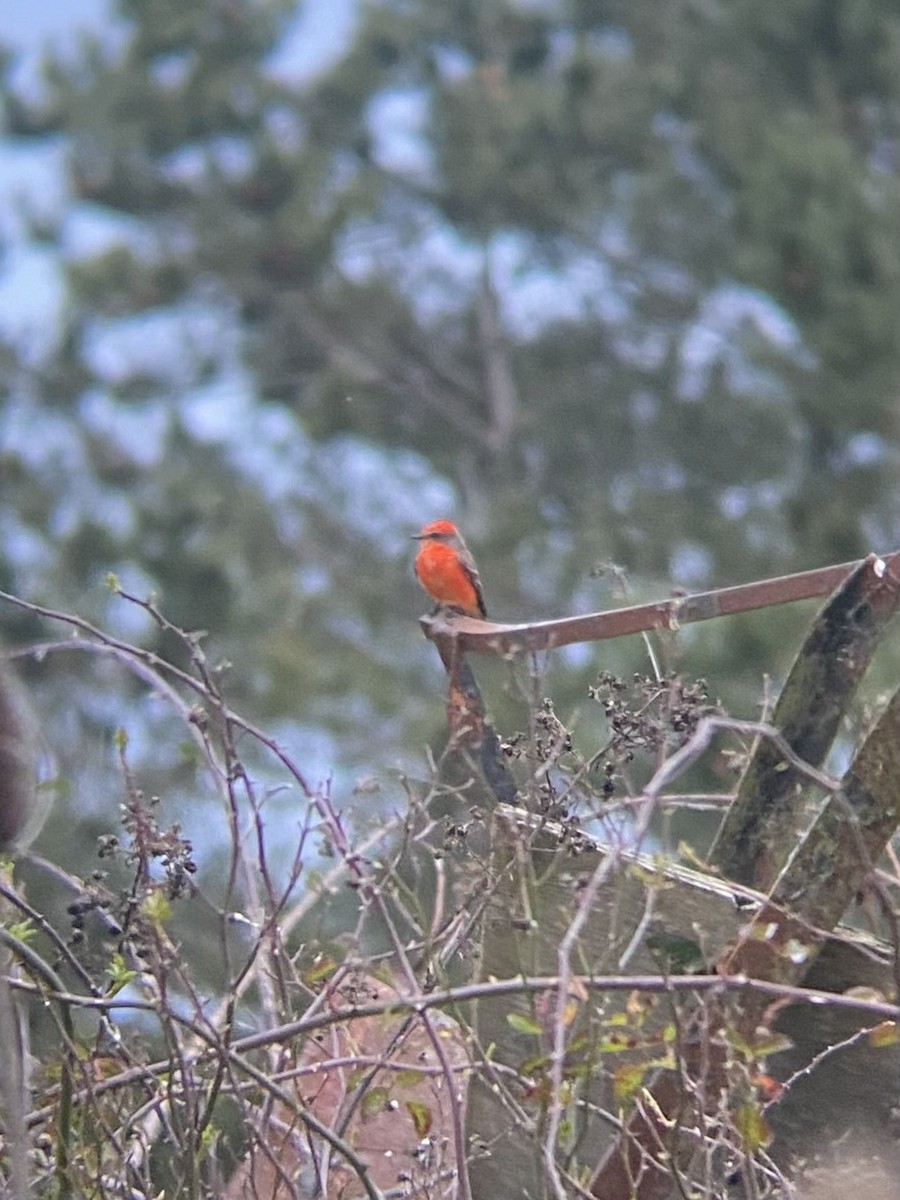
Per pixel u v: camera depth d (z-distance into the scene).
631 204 28.58
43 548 23.36
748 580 21.52
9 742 3.53
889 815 4.27
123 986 4.43
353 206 30.19
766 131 23.17
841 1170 4.34
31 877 6.61
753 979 4.15
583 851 4.40
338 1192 4.72
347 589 26.19
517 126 29.73
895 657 12.08
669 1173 4.03
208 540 24.03
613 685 4.68
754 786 4.67
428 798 4.73
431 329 30.92
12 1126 3.79
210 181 30.72
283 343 30.94
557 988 4.01
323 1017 4.21
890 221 20.73
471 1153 4.59
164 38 31.56
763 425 25.05
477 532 24.72
